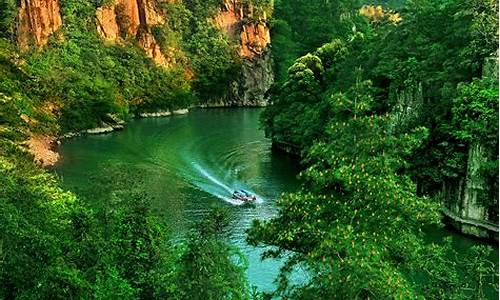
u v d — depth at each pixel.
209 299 19.03
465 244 42.25
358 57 66.12
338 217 18.67
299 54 142.25
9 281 18.86
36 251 19.61
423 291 20.83
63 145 74.75
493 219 43.12
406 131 49.09
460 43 52.75
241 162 66.19
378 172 18.88
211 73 128.38
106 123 89.94
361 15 160.38
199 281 19.19
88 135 83.88
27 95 80.06
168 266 23.25
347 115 26.73
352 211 18.44
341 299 16.61
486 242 42.56
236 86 131.25
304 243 19.81
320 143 20.59
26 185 29.73
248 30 138.25
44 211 26.53
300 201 19.42
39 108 80.44
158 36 123.06
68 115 84.62
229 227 43.56
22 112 70.81
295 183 57.62
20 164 38.44
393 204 18.31
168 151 71.38
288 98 71.62
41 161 54.84
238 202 50.69
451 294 20.16
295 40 146.62
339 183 19.34
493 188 43.06
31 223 22.67
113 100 94.81
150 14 123.81
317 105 66.44
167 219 44.88
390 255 18.95
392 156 19.92
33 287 18.80
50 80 88.06
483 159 43.41
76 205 28.38
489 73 45.62
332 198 19.23
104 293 20.36
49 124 76.50
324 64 74.69
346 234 17.19
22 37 96.88
